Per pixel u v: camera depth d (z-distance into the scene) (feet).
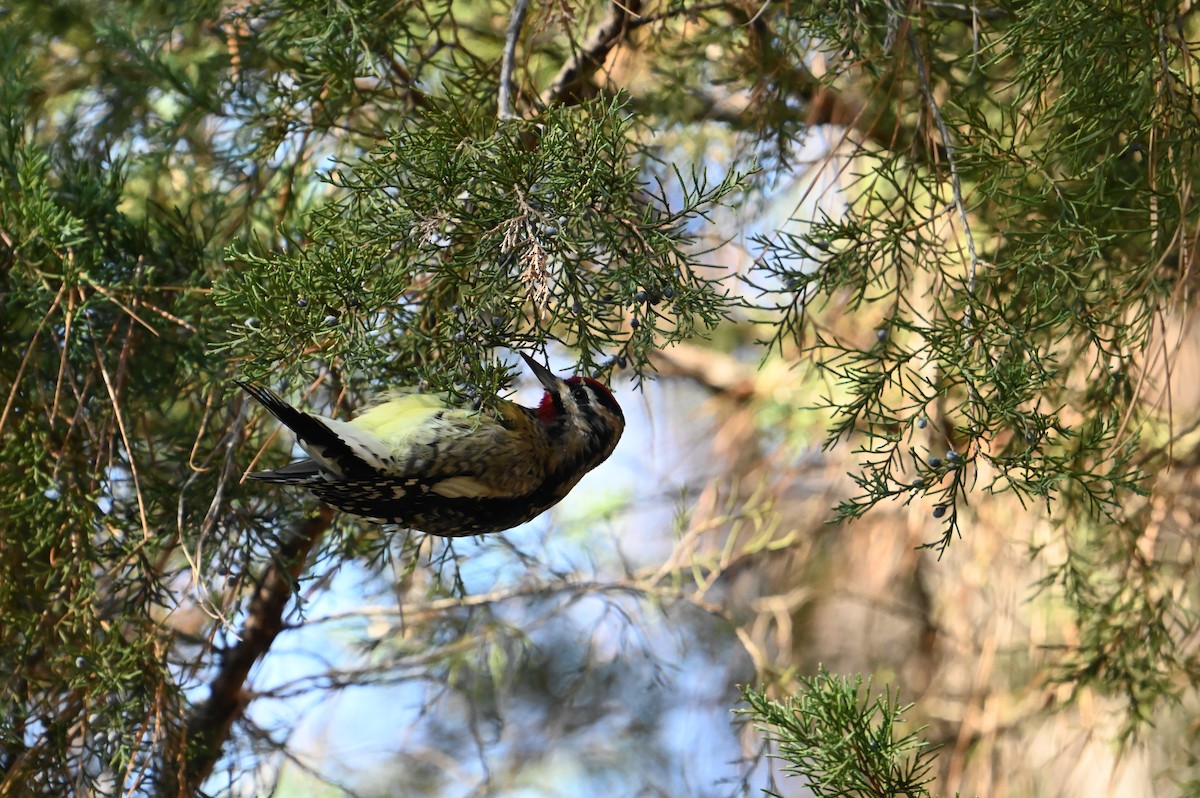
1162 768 42.47
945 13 33.37
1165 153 27.22
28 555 31.04
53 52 42.32
